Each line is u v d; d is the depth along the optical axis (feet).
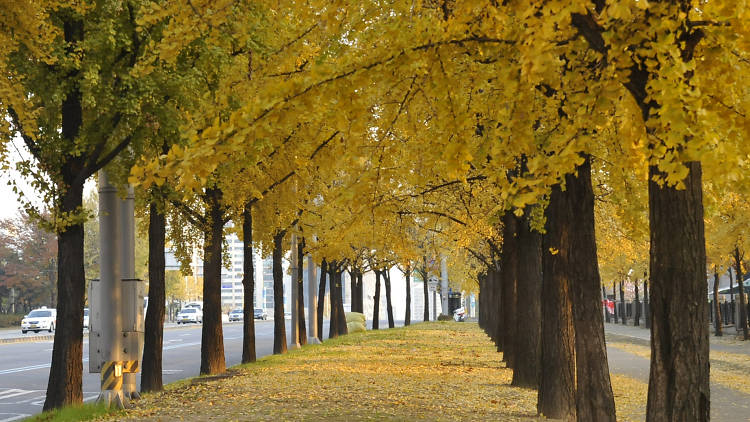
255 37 45.44
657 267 25.67
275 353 121.08
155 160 21.81
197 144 21.89
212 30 29.43
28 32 44.21
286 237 121.80
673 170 20.16
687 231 25.30
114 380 56.65
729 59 22.79
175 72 55.16
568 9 19.63
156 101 54.54
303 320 146.30
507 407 56.59
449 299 339.36
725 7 20.40
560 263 52.01
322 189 86.69
